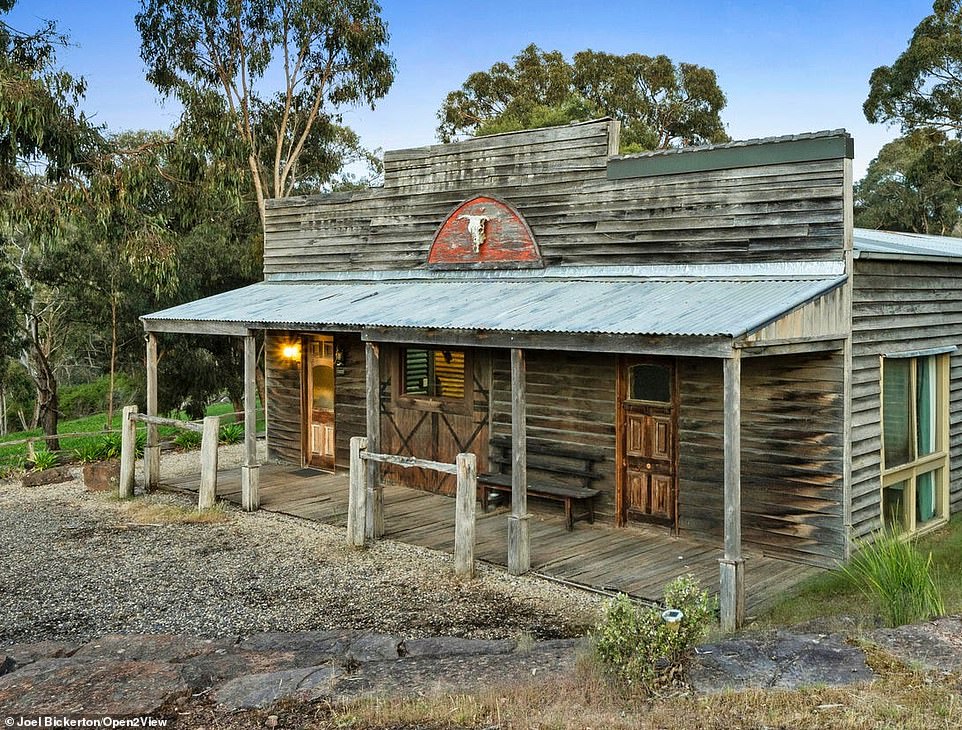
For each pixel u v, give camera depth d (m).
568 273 11.45
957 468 11.30
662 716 5.11
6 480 15.66
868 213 44.69
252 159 25.50
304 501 12.73
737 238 9.88
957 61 28.09
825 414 9.19
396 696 5.64
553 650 6.59
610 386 10.90
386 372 13.71
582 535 10.53
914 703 5.12
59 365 28.47
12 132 16.64
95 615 8.28
